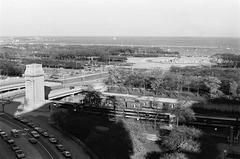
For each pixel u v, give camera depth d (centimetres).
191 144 15688
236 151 16188
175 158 14538
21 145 16838
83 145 16938
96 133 18000
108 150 15838
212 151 15750
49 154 15725
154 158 15225
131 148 16050
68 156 15300
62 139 17938
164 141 16450
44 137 18238
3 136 18012
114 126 19075
